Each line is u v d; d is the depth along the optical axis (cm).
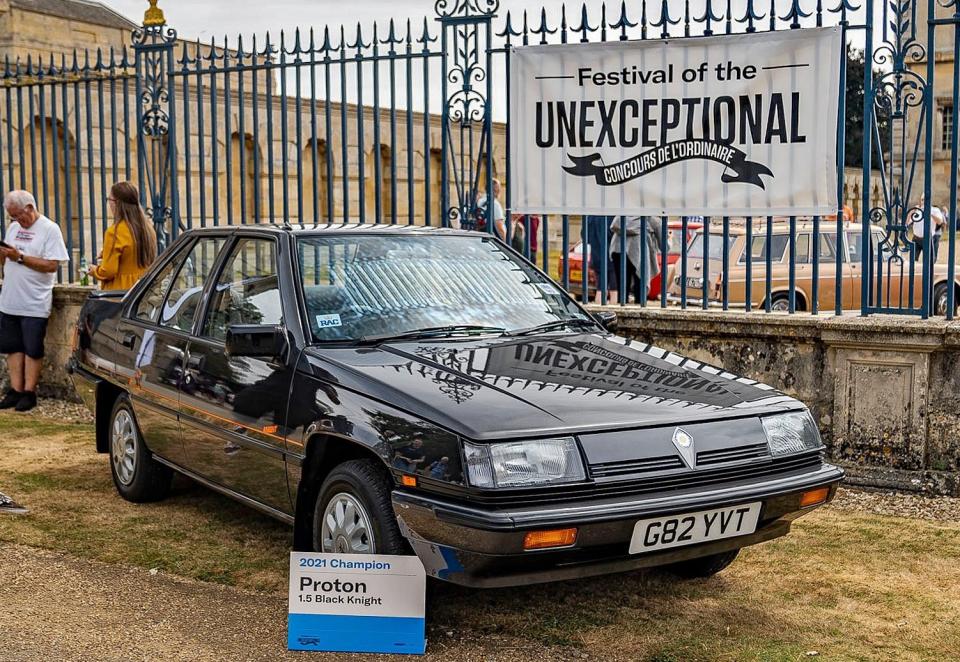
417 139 1831
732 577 508
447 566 391
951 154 657
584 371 457
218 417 517
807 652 416
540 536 374
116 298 682
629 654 414
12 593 484
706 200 741
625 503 388
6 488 679
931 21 656
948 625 448
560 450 388
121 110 1493
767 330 696
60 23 1734
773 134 714
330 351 466
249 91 1620
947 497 643
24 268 967
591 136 773
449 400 407
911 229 680
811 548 552
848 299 1363
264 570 517
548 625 443
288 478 468
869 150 687
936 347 639
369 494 418
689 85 737
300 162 861
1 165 1077
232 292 543
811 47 697
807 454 445
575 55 770
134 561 531
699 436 414
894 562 530
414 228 572
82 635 431
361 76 835
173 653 412
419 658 408
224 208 1573
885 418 663
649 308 759
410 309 505
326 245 524
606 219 778
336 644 414
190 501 645
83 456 779
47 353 1035
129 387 611
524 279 558
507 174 804
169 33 944
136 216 905
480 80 797
